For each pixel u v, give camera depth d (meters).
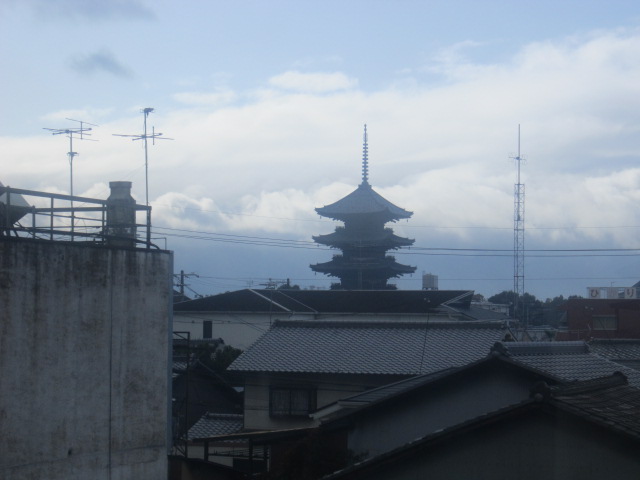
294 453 15.72
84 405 14.32
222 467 21.11
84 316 14.39
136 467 15.30
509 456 9.41
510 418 9.39
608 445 9.05
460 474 9.62
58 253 13.95
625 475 8.96
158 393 15.96
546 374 14.05
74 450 14.07
